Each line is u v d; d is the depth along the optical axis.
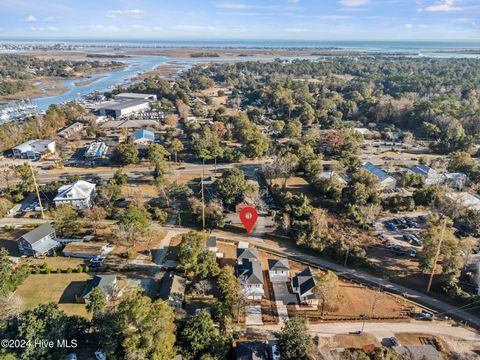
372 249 81.06
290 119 194.75
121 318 50.03
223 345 51.09
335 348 54.25
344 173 118.62
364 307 63.94
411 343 56.22
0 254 69.50
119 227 79.06
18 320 50.50
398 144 162.12
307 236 82.12
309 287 64.81
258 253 79.88
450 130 157.00
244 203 96.25
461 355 53.78
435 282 70.81
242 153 138.38
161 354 47.25
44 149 140.50
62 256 77.62
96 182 112.62
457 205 92.06
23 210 96.75
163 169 115.69
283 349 50.19
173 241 83.75
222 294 60.25
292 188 113.19
